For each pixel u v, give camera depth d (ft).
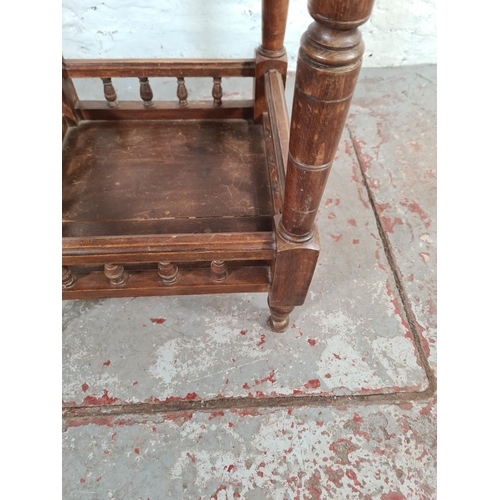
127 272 2.69
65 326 3.04
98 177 3.10
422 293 3.28
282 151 2.48
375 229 3.67
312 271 2.38
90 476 2.48
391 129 4.51
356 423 2.68
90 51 4.88
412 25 4.84
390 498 2.42
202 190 3.02
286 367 2.89
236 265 2.75
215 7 4.48
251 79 5.12
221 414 2.69
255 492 2.44
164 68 3.19
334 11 1.20
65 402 2.72
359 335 3.05
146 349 2.95
